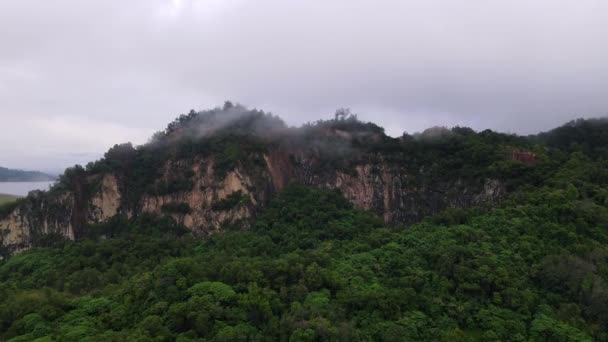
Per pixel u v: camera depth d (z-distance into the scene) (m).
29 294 74.81
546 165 100.31
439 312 68.94
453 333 64.56
